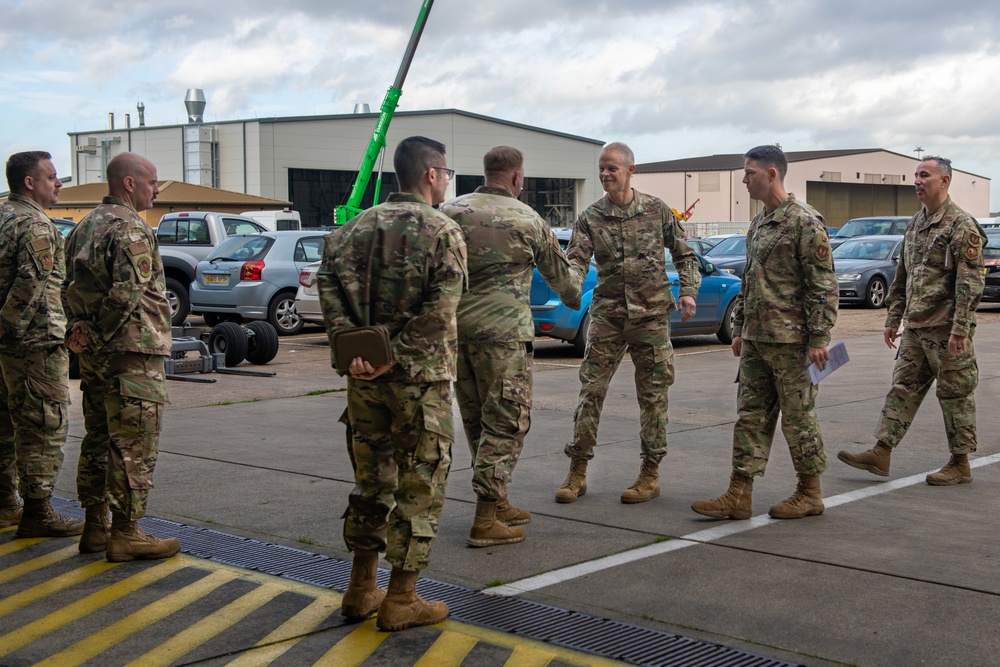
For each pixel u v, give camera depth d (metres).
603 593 4.11
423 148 3.78
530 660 3.47
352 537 3.84
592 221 5.53
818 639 3.62
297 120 46.78
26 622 3.89
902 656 3.48
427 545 3.72
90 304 4.43
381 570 4.46
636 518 5.23
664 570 4.39
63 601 4.11
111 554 4.57
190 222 17.73
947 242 5.81
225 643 3.66
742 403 5.22
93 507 4.71
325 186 48.38
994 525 5.07
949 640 3.60
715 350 13.65
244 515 5.32
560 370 11.42
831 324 5.02
